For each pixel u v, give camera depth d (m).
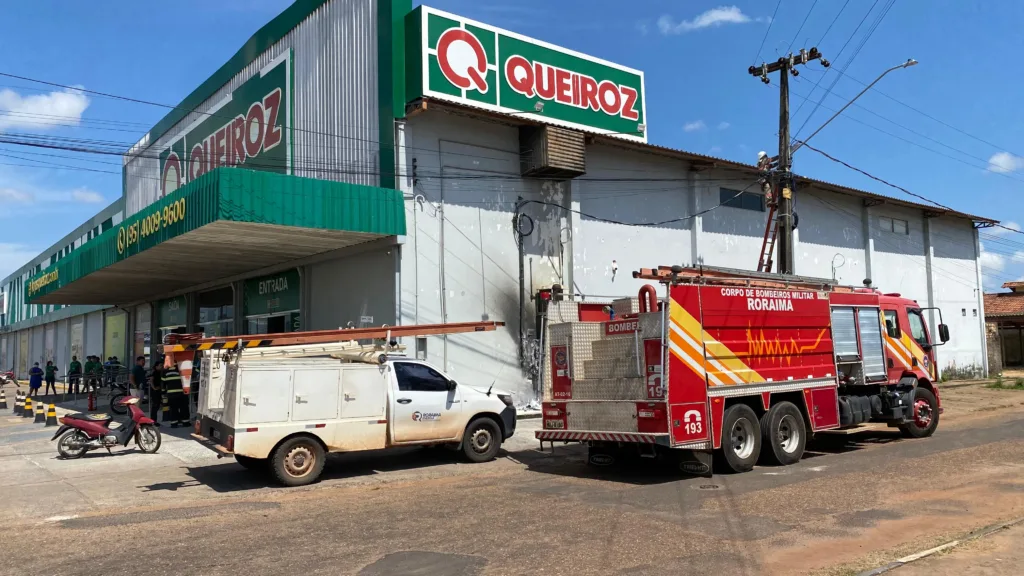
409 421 11.70
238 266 20.89
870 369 13.90
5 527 8.07
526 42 18.80
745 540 6.93
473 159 18.22
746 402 11.44
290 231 15.10
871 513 8.03
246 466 11.76
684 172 23.45
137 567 6.35
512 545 6.84
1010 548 6.52
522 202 19.17
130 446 14.53
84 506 9.21
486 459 12.60
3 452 13.98
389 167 16.80
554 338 11.83
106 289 26.86
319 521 8.07
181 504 9.31
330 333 11.73
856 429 16.84
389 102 16.91
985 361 36.66
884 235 31.94
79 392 32.28
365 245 17.19
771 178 19.52
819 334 12.73
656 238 22.28
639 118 21.61
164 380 18.17
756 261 25.62
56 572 6.25
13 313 61.69
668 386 10.14
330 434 10.80
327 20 19.50
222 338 11.96
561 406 11.56
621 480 10.57
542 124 18.59
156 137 31.09
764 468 11.41
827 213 29.09
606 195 21.08
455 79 17.22
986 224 37.09
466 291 17.81
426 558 6.45
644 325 10.57
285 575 6.02
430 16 16.91
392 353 12.72
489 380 18.09
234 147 24.16
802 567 6.05
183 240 15.87
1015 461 11.58
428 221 17.20
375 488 10.32
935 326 33.97
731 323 11.15
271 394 10.38
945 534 7.09
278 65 21.75
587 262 20.34
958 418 18.94
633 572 5.95
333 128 18.91
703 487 9.83
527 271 19.12
